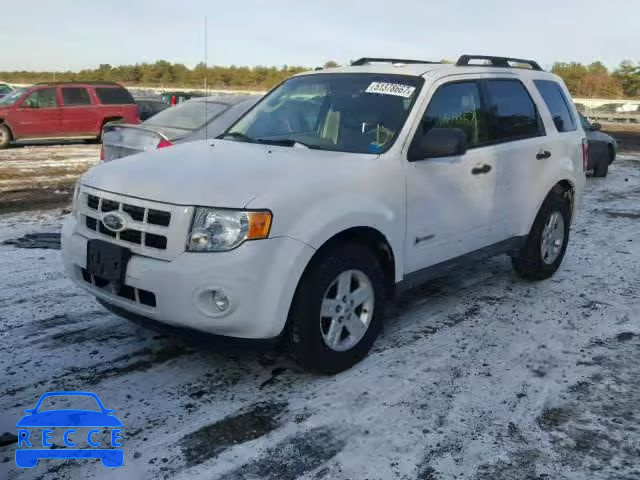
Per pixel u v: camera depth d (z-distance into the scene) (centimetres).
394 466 298
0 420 326
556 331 464
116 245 352
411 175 413
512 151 505
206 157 398
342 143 426
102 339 427
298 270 341
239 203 331
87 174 396
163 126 756
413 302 520
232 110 776
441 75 462
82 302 495
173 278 329
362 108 444
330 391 365
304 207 347
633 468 301
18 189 1019
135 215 348
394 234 402
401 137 415
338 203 362
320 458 303
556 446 317
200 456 302
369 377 384
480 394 367
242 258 326
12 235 699
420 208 422
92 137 1777
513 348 432
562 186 589
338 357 378
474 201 471
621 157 1778
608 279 595
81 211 380
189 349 415
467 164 459
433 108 443
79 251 371
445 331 459
